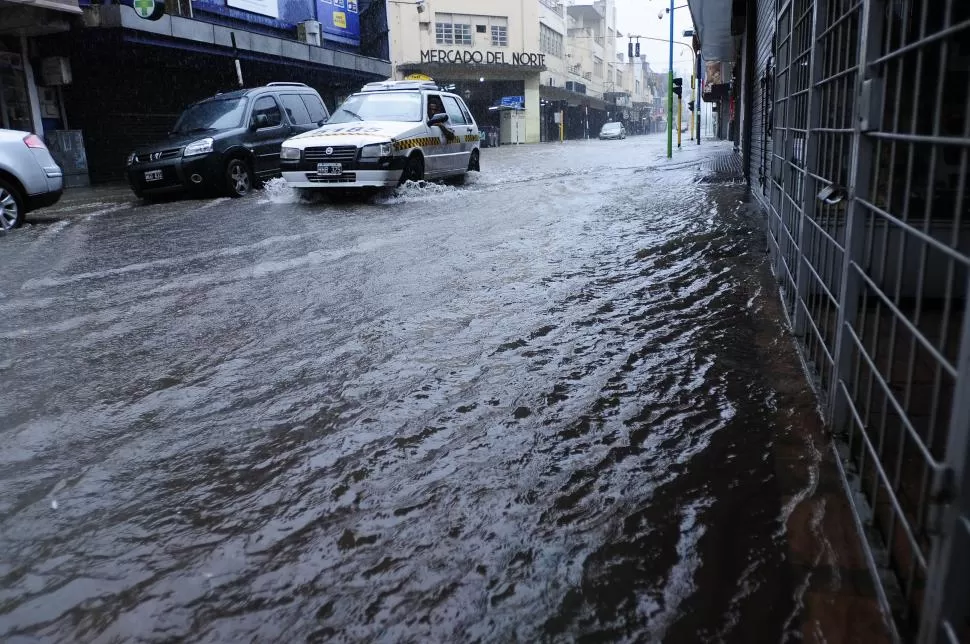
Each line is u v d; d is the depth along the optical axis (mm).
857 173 2318
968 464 1289
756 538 2041
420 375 3385
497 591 1862
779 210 5141
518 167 17250
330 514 2258
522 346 3738
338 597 1869
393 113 11500
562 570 1935
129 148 18672
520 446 2645
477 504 2271
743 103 14117
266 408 3086
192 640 1744
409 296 4805
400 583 1911
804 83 4016
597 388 3150
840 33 2727
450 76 47219
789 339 3715
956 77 3314
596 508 2223
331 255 6289
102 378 3512
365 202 10195
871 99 2182
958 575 1336
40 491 2469
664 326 4008
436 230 7484
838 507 2174
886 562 1857
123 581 1977
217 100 12461
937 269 3600
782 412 2846
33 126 16047
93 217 9727
